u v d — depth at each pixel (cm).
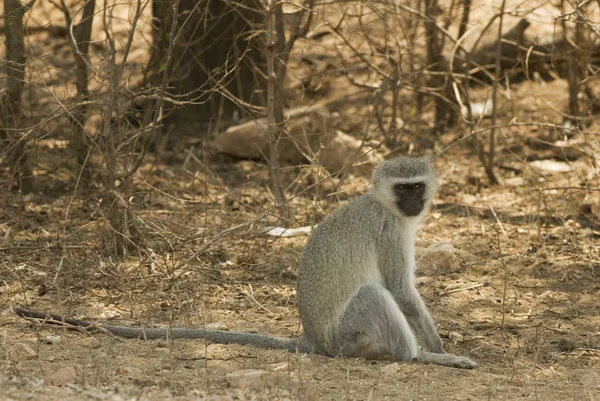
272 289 1202
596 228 1483
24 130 1358
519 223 1508
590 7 1862
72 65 1995
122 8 2116
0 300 1098
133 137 1255
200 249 1206
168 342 959
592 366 977
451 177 1731
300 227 1430
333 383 859
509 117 1925
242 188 1597
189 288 1173
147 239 1285
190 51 1727
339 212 994
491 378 904
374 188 981
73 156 1536
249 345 980
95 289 1154
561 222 1501
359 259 966
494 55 1927
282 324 1084
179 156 1775
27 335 975
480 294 1217
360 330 954
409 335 955
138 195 1402
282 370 892
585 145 1777
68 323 1000
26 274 1183
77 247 1245
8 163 1538
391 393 835
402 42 1934
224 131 1873
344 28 1962
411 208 962
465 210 1580
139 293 1142
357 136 1866
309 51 2100
